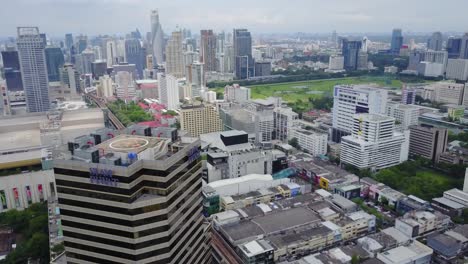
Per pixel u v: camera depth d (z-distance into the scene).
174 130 171.00
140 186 140.75
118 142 160.88
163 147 156.50
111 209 139.12
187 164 157.12
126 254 143.62
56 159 141.88
